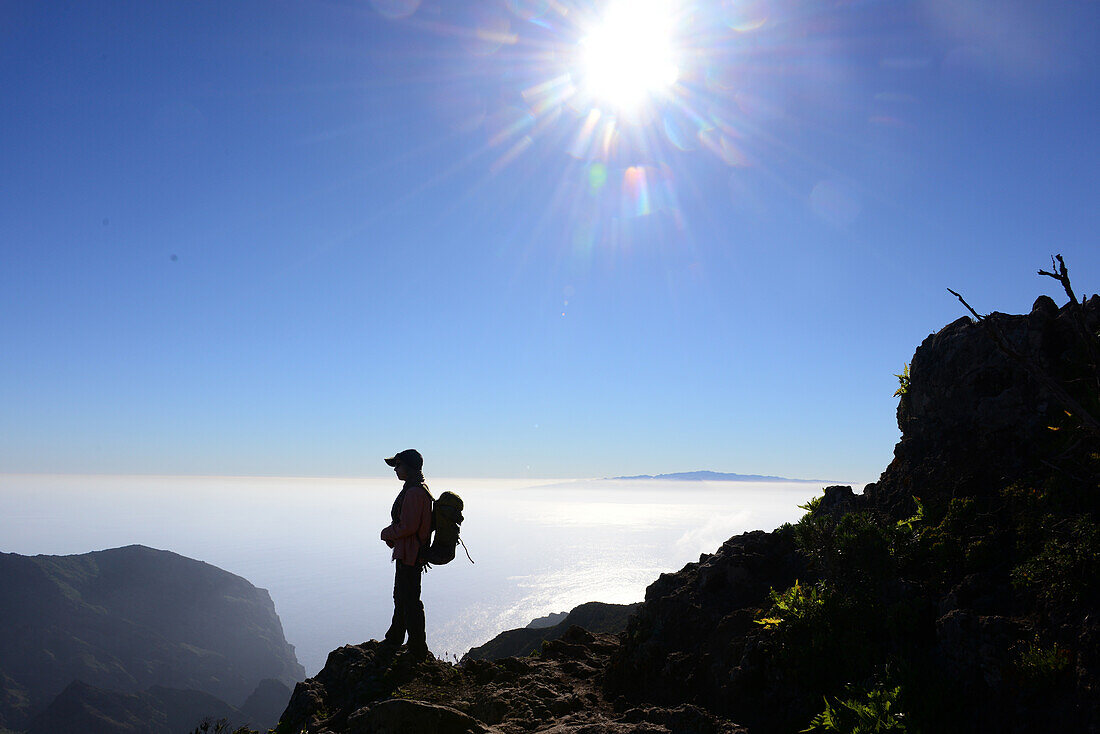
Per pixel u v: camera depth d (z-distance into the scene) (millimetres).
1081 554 5770
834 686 6355
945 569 6926
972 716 5418
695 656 7703
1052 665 5141
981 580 6488
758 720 6473
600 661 9344
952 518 7430
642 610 9289
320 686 8539
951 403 8977
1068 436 7211
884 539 7320
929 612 6566
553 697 7488
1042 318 8188
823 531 7816
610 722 6293
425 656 8820
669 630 8477
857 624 6711
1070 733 4758
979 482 7836
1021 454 7723
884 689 5844
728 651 7344
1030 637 5586
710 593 8758
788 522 9789
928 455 9016
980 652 5668
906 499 8734
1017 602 6082
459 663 9211
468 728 6227
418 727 6113
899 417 10359
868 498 9516
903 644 6391
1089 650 5070
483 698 7289
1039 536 6469
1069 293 5969
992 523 7125
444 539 8906
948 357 9086
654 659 8000
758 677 6801
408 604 8844
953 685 5656
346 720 7164
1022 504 7051
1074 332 7832
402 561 8914
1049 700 5070
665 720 6254
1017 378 8125
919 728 5324
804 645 6703
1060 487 6707
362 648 9141
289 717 8117
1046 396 7715
